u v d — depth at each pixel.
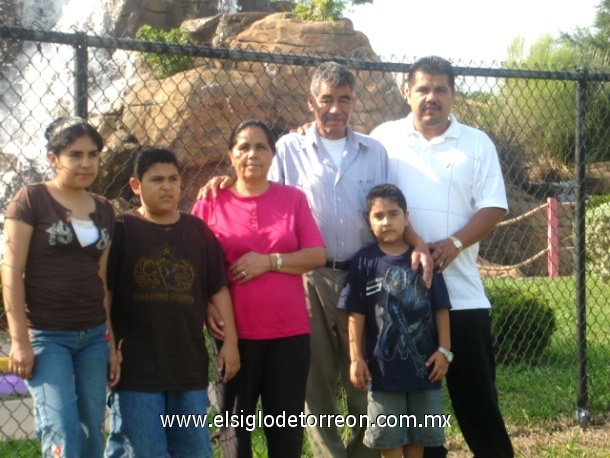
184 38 16.05
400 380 3.70
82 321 3.15
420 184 4.00
